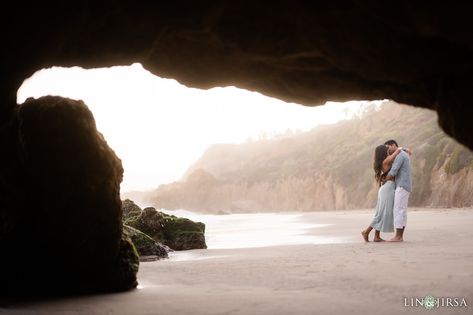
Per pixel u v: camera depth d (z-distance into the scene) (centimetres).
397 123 8131
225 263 895
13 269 631
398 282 598
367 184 7244
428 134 6350
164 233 1371
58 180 630
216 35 450
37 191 627
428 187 5131
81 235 641
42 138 625
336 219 2898
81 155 638
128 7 425
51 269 638
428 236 1209
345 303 502
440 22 347
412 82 443
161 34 456
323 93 518
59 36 435
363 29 401
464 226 1525
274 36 437
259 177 10506
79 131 640
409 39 391
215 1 414
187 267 869
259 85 533
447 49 385
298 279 661
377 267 723
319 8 397
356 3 379
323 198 7994
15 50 425
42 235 632
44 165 626
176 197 11175
